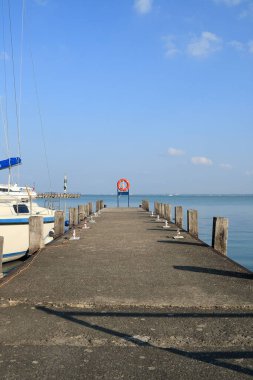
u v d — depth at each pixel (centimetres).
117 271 889
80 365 417
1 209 1709
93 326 529
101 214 3100
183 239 1472
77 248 1247
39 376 394
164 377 393
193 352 449
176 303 632
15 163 2086
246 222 4847
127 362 424
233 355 441
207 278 818
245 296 675
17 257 1639
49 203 2381
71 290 715
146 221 2356
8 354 442
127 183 4656
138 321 550
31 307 616
